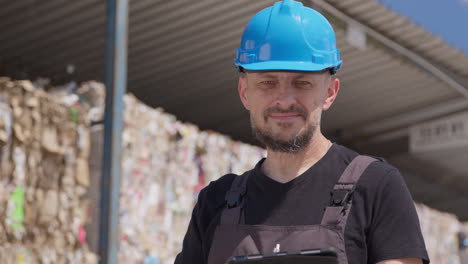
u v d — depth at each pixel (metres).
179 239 6.22
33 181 5.03
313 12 2.06
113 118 5.26
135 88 9.02
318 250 1.73
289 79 1.95
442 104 10.73
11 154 4.93
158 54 8.18
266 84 1.97
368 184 1.92
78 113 5.35
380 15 7.87
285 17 2.02
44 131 5.11
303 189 1.96
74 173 5.31
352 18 7.89
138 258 5.74
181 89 9.09
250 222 1.98
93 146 5.61
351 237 1.88
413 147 11.11
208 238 2.08
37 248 5.01
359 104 10.45
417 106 10.73
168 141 6.23
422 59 9.02
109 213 5.12
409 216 1.90
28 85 5.05
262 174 2.02
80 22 7.23
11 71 7.89
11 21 7.15
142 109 5.94
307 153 2.00
